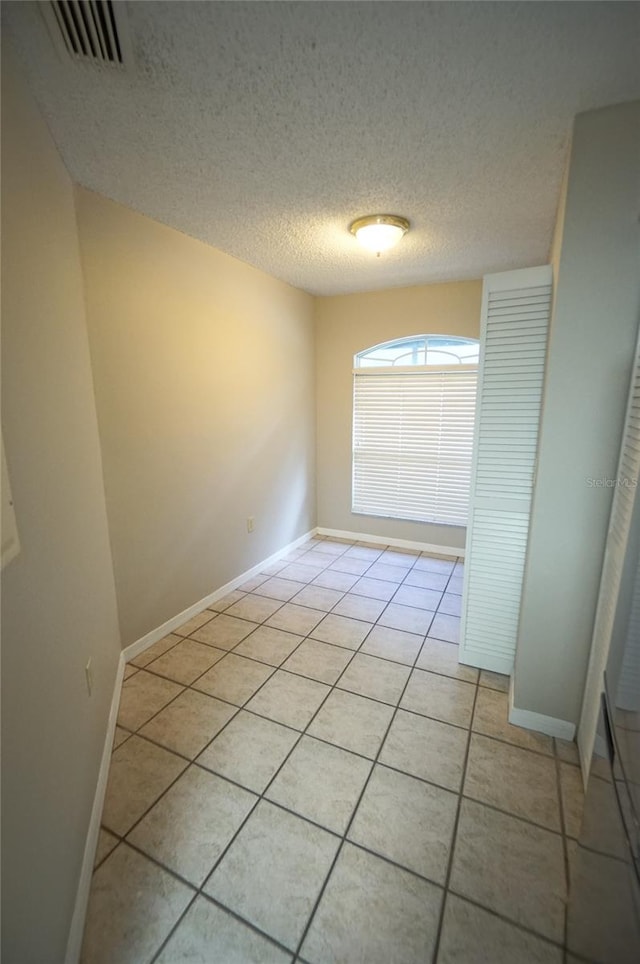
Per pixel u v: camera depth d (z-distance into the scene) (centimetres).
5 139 102
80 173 172
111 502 209
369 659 229
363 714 189
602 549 156
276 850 132
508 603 207
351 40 107
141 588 232
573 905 109
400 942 110
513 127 143
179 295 240
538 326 174
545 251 267
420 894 120
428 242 252
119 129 143
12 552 86
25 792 85
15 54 109
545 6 98
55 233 144
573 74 119
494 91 126
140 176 175
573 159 138
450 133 147
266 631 257
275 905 118
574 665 169
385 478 400
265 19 101
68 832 109
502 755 167
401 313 361
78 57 112
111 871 126
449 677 214
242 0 95
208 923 114
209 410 272
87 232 186
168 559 250
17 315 104
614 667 104
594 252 140
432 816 143
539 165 166
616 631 106
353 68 117
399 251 268
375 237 222
